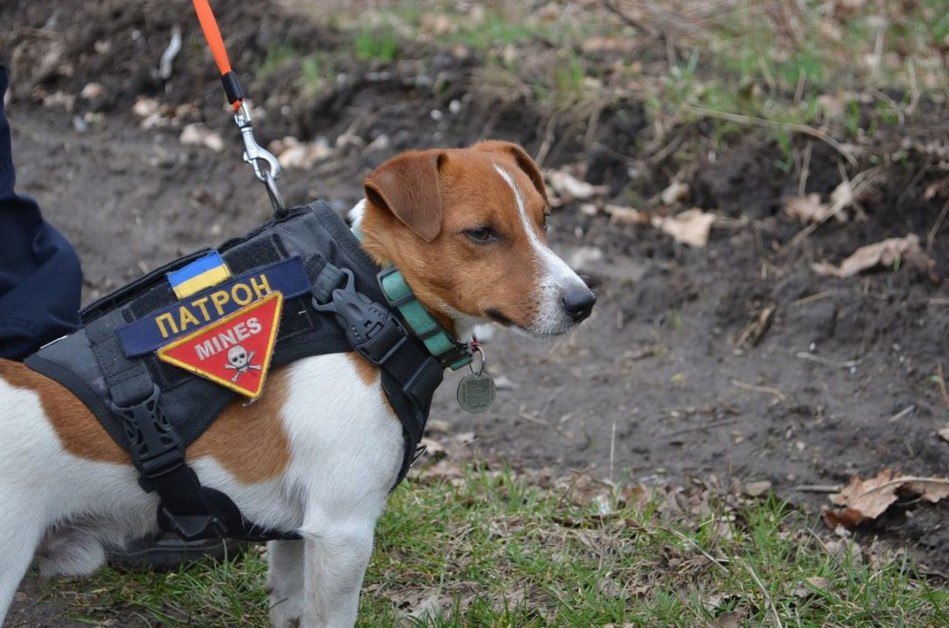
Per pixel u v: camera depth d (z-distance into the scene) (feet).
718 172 20.71
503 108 22.72
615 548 12.85
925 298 17.63
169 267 9.83
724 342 17.78
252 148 10.94
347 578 9.67
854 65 23.50
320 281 9.54
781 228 19.70
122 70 26.21
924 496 13.73
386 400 9.52
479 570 12.51
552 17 26.84
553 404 16.47
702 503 13.79
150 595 12.05
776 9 25.40
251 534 9.97
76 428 9.20
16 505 9.08
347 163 22.68
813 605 12.04
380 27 26.11
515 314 9.97
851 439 15.12
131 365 9.34
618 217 20.65
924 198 19.39
